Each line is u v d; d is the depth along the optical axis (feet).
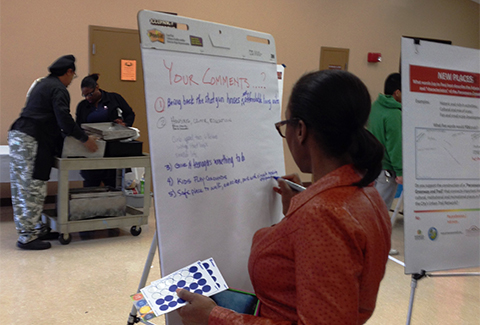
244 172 4.75
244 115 4.84
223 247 4.44
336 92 2.81
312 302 2.47
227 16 18.70
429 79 6.01
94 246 11.84
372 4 21.71
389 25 22.26
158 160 3.95
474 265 6.31
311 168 3.20
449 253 6.15
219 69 4.62
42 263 10.30
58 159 11.44
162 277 3.91
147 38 4.03
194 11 18.02
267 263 2.95
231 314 3.07
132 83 17.39
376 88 22.59
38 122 10.96
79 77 16.35
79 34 16.15
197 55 4.42
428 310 8.77
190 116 4.25
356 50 21.79
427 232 6.00
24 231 11.19
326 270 2.48
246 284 4.67
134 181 15.72
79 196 11.91
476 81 6.31
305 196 2.86
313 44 20.77
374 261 2.75
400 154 11.32
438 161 6.05
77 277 9.58
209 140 4.40
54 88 11.06
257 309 3.26
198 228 4.23
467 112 6.24
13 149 10.98
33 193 11.12
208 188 4.34
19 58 15.37
